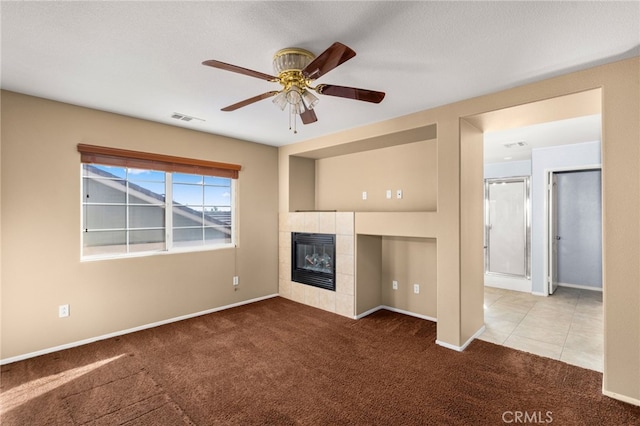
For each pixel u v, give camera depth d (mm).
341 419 2039
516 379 2514
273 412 2107
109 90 2727
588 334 3457
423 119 3252
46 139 2930
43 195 2920
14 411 2096
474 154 3338
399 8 1631
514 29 1824
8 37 1900
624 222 2189
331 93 2154
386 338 3330
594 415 2066
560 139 4484
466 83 2586
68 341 3057
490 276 6324
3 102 2717
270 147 4863
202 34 1872
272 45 1995
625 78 2186
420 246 4004
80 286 3131
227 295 4340
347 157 4727
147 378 2518
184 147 3877
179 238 3959
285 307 4391
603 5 1602
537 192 5207
